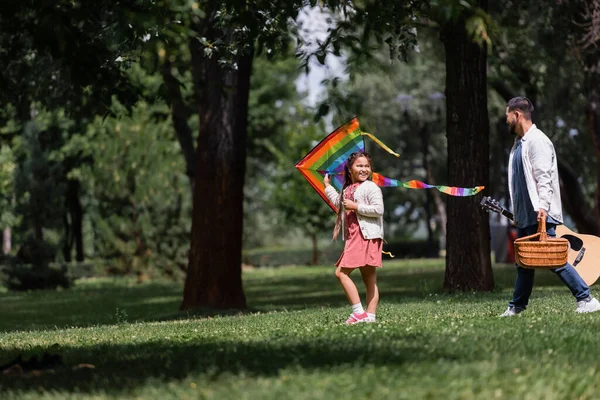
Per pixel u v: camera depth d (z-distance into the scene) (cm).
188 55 2700
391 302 1772
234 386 673
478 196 1909
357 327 1033
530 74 2944
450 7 865
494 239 4669
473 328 949
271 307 2258
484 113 1912
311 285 3462
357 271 4288
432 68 4238
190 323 1511
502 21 2633
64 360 935
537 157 1069
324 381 675
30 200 4303
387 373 701
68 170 5203
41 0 880
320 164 1166
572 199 3328
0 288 4228
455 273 1930
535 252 1068
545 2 2591
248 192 7788
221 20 1416
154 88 4372
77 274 4722
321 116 1947
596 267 1199
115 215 4241
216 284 2194
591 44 2455
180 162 4303
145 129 4250
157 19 827
